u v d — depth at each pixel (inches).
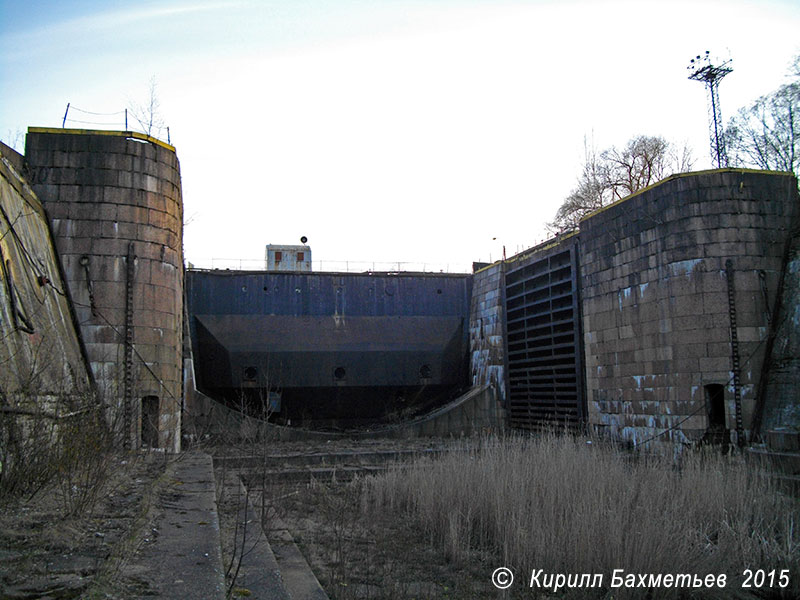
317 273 1321.4
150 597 206.5
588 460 552.7
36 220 703.7
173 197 850.1
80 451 367.9
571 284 1083.3
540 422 1134.4
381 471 771.4
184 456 687.1
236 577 282.5
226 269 1290.6
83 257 770.2
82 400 486.6
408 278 1381.6
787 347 775.1
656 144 1899.6
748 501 491.2
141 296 789.2
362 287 1342.3
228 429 948.0
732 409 778.8
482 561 434.9
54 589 201.0
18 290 522.0
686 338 824.9
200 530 314.3
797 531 458.6
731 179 828.0
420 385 1321.4
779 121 1291.8
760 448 713.6
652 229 890.1
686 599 371.9
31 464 330.6
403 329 1336.1
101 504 349.7
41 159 778.2
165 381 799.1
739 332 794.2
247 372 1221.7
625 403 930.7
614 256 971.3
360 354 1275.8
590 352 1021.2
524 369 1213.1
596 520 408.5
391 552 436.8
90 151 793.6
